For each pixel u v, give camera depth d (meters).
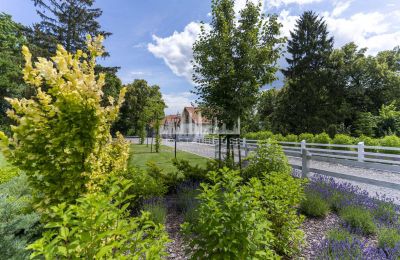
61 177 2.34
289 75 30.56
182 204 4.73
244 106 6.75
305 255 3.05
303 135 17.48
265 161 5.96
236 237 1.98
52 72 2.34
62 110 2.35
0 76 21.80
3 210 2.64
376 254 2.84
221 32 6.57
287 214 3.10
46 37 21.64
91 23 23.91
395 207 4.39
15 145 2.30
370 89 28.55
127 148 4.28
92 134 2.41
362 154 11.09
